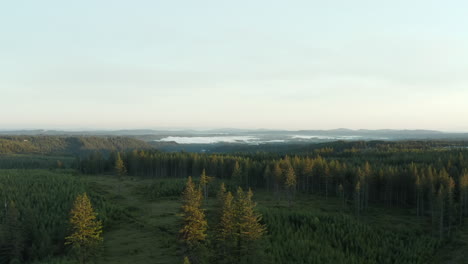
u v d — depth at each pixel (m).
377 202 109.88
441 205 77.69
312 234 70.50
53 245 65.88
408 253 66.88
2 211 76.75
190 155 166.25
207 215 82.31
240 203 51.53
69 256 58.97
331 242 68.81
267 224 72.31
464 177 89.56
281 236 66.56
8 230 62.12
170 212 90.00
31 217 69.69
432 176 97.38
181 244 51.59
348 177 117.19
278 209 89.50
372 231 75.94
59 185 102.69
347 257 63.28
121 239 69.81
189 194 50.94
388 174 105.88
